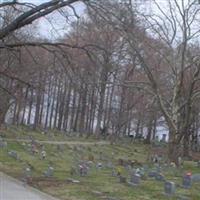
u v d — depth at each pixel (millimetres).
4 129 53219
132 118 75250
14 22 22922
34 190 17516
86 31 29609
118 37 34219
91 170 25406
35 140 47219
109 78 49438
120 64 51562
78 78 29828
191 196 18812
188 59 37750
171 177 25453
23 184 18719
